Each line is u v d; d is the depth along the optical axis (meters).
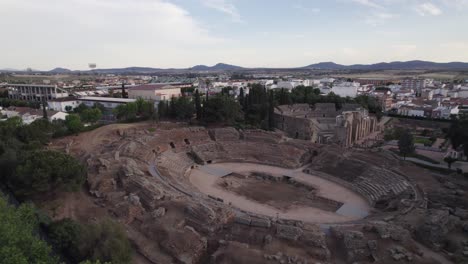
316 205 67.06
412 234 50.34
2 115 129.00
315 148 97.75
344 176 81.06
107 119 141.50
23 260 30.22
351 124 116.69
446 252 46.59
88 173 65.00
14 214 39.03
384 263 42.84
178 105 124.94
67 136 97.44
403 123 157.38
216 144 100.62
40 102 172.50
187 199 58.66
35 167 52.41
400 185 69.19
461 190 65.50
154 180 67.94
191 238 46.00
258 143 101.94
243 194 71.75
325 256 44.06
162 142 96.12
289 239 46.84
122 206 53.38
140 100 129.88
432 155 98.44
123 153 81.81
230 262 41.88
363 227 51.53
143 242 46.16
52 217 49.44
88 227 42.06
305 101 164.12
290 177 83.38
